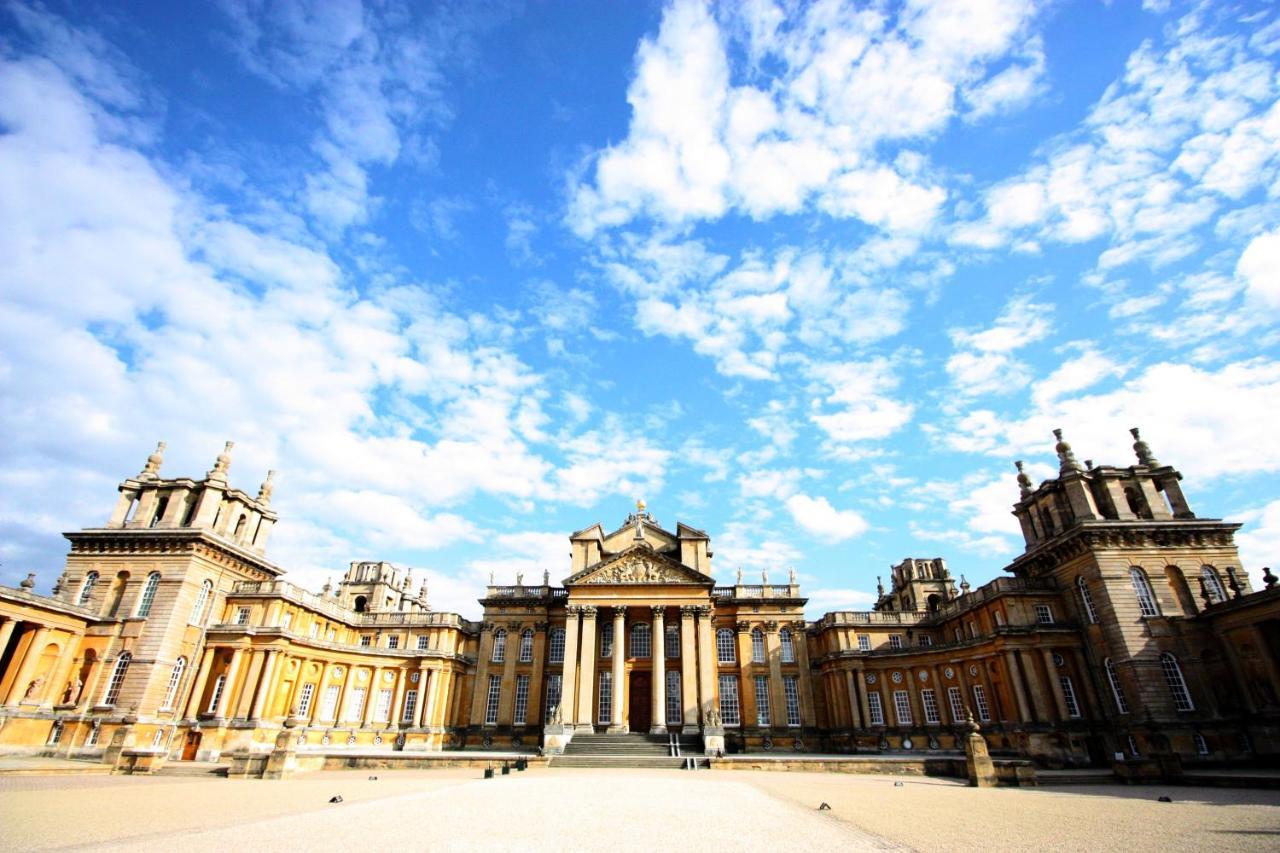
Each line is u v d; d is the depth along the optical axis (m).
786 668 64.12
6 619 44.56
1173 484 52.31
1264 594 41.56
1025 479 59.78
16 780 30.52
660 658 58.97
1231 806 23.17
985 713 53.16
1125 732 45.91
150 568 52.94
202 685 52.19
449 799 23.86
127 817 19.08
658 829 17.70
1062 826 18.73
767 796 26.33
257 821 18.33
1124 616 47.09
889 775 38.88
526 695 64.00
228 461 58.72
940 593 73.88
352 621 66.75
